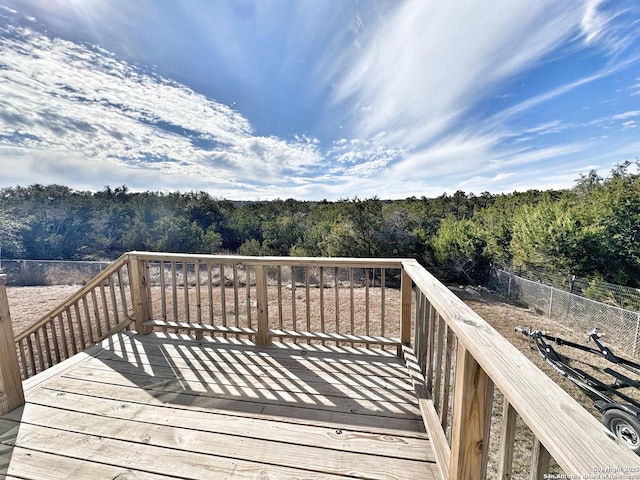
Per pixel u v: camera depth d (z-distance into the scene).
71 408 1.91
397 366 2.44
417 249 11.38
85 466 1.47
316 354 2.65
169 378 2.26
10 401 1.88
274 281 9.03
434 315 1.90
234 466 1.46
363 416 1.82
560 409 0.65
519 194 17.28
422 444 1.59
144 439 1.64
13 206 15.01
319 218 15.60
